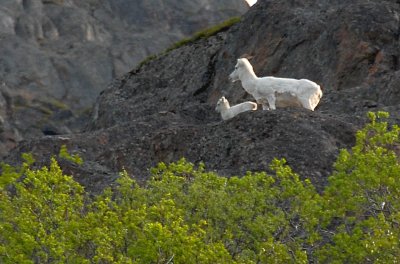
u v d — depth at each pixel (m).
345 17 132.62
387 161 56.59
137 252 51.00
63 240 53.75
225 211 56.25
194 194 57.00
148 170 91.12
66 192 59.69
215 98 150.62
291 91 87.81
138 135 113.50
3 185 67.69
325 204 56.81
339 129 84.12
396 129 59.62
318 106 107.06
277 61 143.50
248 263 51.59
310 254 59.78
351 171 60.69
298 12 148.75
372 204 57.56
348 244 53.00
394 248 51.75
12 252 53.41
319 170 78.69
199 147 89.25
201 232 51.91
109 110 169.50
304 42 141.88
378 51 127.06
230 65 154.75
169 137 92.81
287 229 56.03
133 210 54.22
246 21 157.00
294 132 83.00
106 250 51.59
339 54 130.00
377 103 104.44
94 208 60.56
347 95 107.56
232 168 82.69
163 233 50.25
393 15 131.00
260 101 89.06
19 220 55.44
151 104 164.62
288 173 58.34
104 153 96.75
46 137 116.00
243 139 85.06
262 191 57.47
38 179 58.91
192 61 168.00
